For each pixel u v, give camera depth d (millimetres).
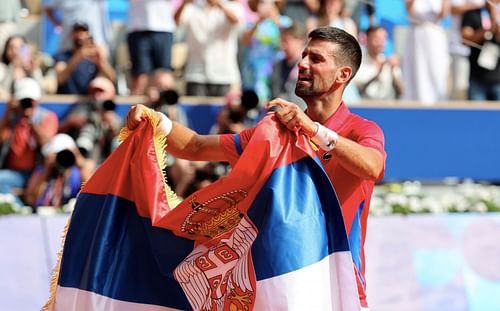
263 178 10398
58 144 21297
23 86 22000
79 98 23094
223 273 10688
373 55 25312
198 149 11570
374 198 22391
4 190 21469
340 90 11148
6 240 19688
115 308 10922
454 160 24938
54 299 11148
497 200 22719
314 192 10398
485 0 25562
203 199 10695
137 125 11305
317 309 10180
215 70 24500
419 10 25188
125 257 11016
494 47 25578
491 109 25078
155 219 10977
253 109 22328
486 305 20938
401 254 20891
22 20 26562
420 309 20609
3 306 19281
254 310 10258
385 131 24656
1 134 21734
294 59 23562
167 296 11070
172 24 24344
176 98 22484
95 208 11141
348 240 10766
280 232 10180
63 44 24766
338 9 24672
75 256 11047
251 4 25156
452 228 21297
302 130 10430
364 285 11031
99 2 25094
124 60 26188
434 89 25297
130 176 11180
